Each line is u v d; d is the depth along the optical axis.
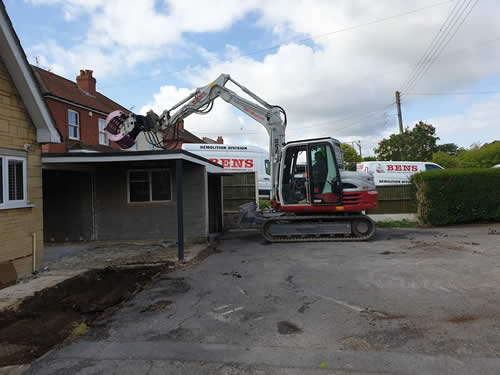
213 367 3.10
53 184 10.92
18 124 6.55
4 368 3.21
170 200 10.75
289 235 10.02
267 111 10.47
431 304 4.44
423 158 27.61
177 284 5.89
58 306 5.11
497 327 3.68
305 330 3.83
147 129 9.71
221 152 16.22
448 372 2.86
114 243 10.46
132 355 3.40
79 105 16.86
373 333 3.67
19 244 6.52
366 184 9.57
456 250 7.82
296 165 10.01
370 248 8.49
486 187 12.59
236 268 6.95
